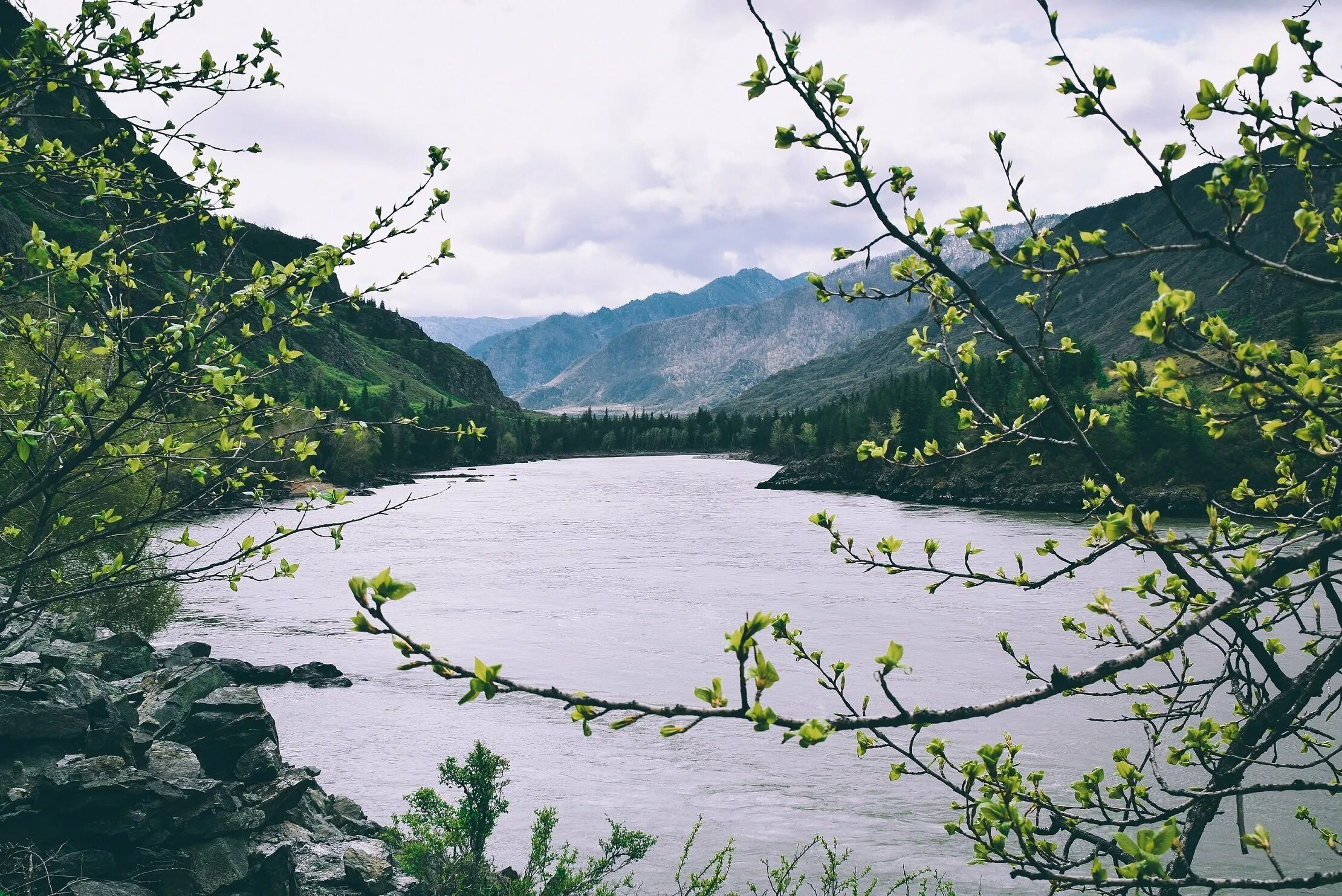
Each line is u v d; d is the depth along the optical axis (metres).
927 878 22.61
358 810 22.34
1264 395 3.25
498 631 48.06
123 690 18.05
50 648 18.48
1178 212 3.34
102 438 6.29
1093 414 4.46
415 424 7.78
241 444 6.98
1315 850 22.44
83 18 6.71
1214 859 22.17
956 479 129.12
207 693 18.81
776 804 27.38
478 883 17.70
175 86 7.01
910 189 3.89
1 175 6.90
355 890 17.45
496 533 93.44
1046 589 56.66
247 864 15.84
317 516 100.56
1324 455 3.60
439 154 6.66
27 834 13.70
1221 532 4.64
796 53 3.51
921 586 60.12
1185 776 26.48
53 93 6.86
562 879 17.39
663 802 27.53
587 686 38.25
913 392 142.00
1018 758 29.30
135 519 7.04
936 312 4.48
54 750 14.77
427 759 30.53
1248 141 3.32
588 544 83.88
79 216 7.18
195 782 15.77
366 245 6.66
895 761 30.50
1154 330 3.27
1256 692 4.82
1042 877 4.14
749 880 22.28
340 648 44.94
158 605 34.25
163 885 14.57
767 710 3.15
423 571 67.81
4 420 6.15
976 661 40.44
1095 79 3.40
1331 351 3.27
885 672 3.27
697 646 44.59
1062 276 3.72
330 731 33.12
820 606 53.62
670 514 113.81
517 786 28.55
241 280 6.80
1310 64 3.21
